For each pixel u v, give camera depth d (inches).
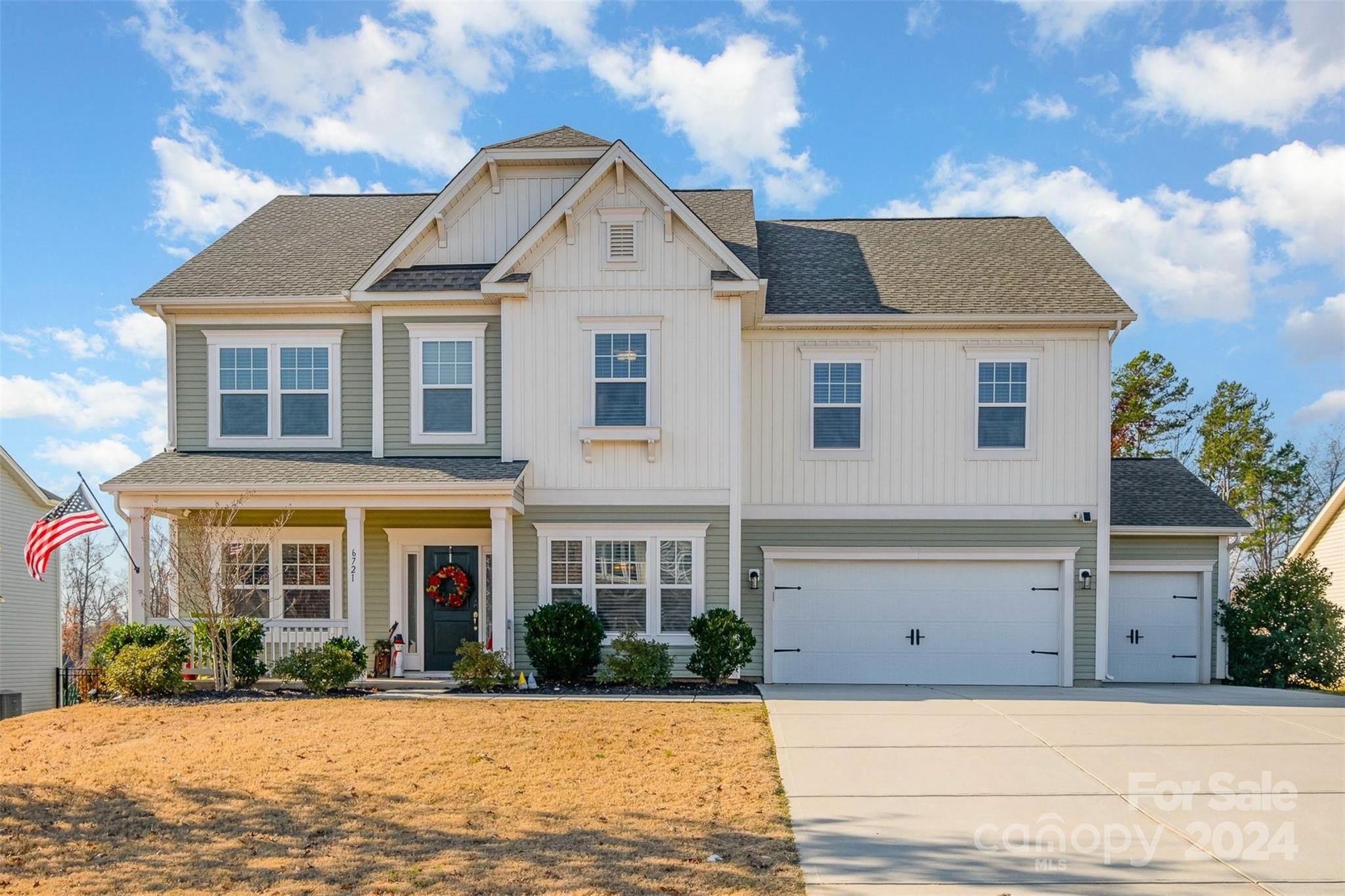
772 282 758.5
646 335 657.0
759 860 295.7
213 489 611.5
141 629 599.5
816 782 379.9
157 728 474.9
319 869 290.8
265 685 600.7
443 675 663.1
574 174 701.3
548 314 661.3
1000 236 834.8
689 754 420.8
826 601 711.7
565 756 414.0
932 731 468.8
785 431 714.2
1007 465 705.6
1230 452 1499.8
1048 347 707.4
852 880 281.1
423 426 676.1
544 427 659.4
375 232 797.2
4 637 951.0
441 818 335.3
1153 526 727.7
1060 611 701.3
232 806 350.9
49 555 596.4
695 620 631.8
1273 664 718.5
